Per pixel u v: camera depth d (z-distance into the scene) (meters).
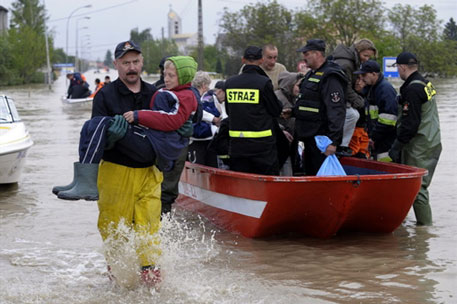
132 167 7.20
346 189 8.90
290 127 11.63
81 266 8.41
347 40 65.81
